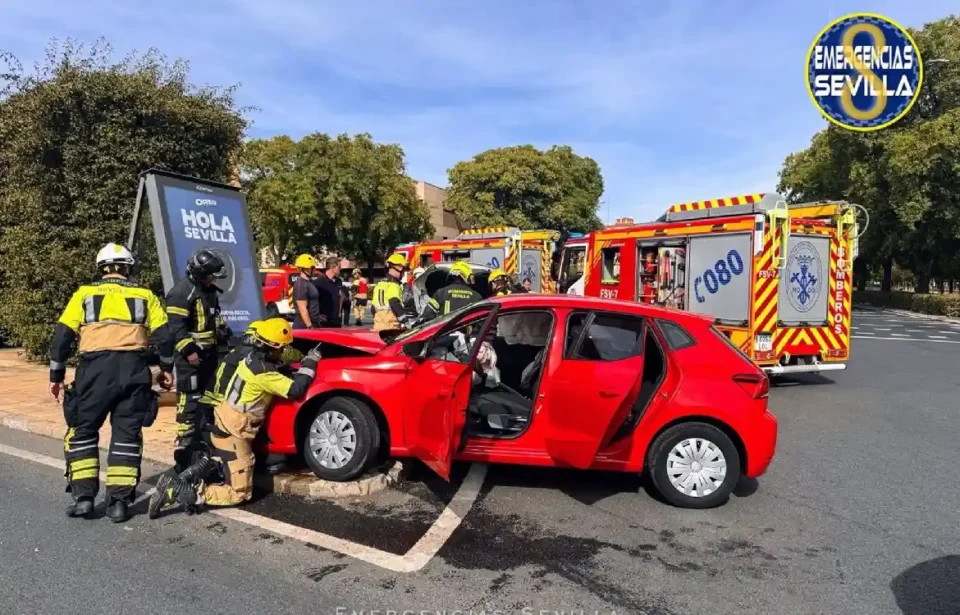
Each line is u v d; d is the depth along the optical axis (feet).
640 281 38.22
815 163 109.81
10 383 29.25
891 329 70.38
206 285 18.54
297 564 12.84
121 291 15.14
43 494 16.46
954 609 11.59
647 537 14.62
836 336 34.40
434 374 15.72
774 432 16.62
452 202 114.62
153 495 14.87
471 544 14.03
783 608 11.57
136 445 15.14
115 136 30.96
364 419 16.80
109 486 14.79
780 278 32.86
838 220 34.09
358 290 63.87
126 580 12.02
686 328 16.99
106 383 14.60
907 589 12.33
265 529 14.51
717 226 33.30
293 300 29.14
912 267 121.29
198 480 15.43
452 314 17.80
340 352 20.16
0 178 35.68
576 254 48.06
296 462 18.74
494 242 53.93
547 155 116.06
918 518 15.96
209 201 23.79
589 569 12.96
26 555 13.01
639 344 16.28
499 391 19.11
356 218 97.60
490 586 12.16
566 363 16.01
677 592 12.09
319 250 102.89
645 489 17.85
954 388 34.01
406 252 61.98
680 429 16.40
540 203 113.29
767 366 32.19
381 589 11.92
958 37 95.61
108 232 31.60
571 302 16.65
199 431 17.81
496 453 16.56
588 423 15.57
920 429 25.07
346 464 16.87
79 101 30.86
